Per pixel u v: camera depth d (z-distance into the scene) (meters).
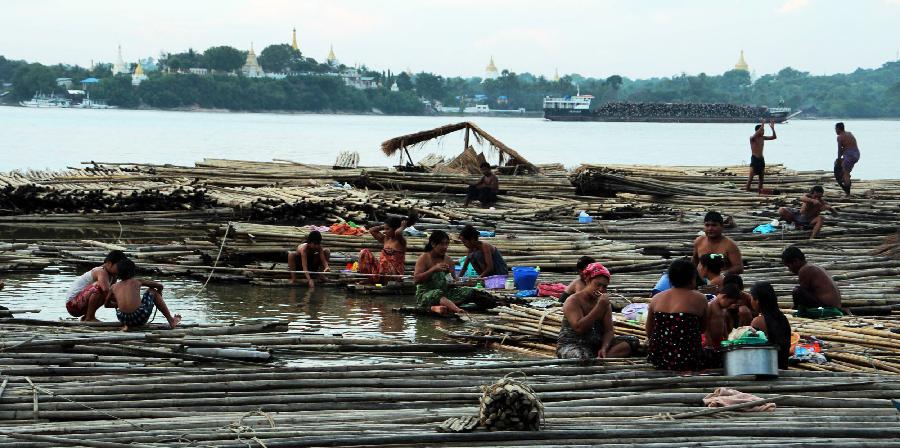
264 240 30.42
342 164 55.44
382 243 28.69
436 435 13.43
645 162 98.81
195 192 40.75
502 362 17.42
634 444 13.41
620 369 17.23
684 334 16.98
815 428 13.96
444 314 24.06
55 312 23.66
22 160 82.56
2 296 25.45
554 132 199.00
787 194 49.31
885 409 14.98
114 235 36.69
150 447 12.93
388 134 167.00
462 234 26.66
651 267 29.12
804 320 21.45
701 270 22.70
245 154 98.69
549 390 16.02
